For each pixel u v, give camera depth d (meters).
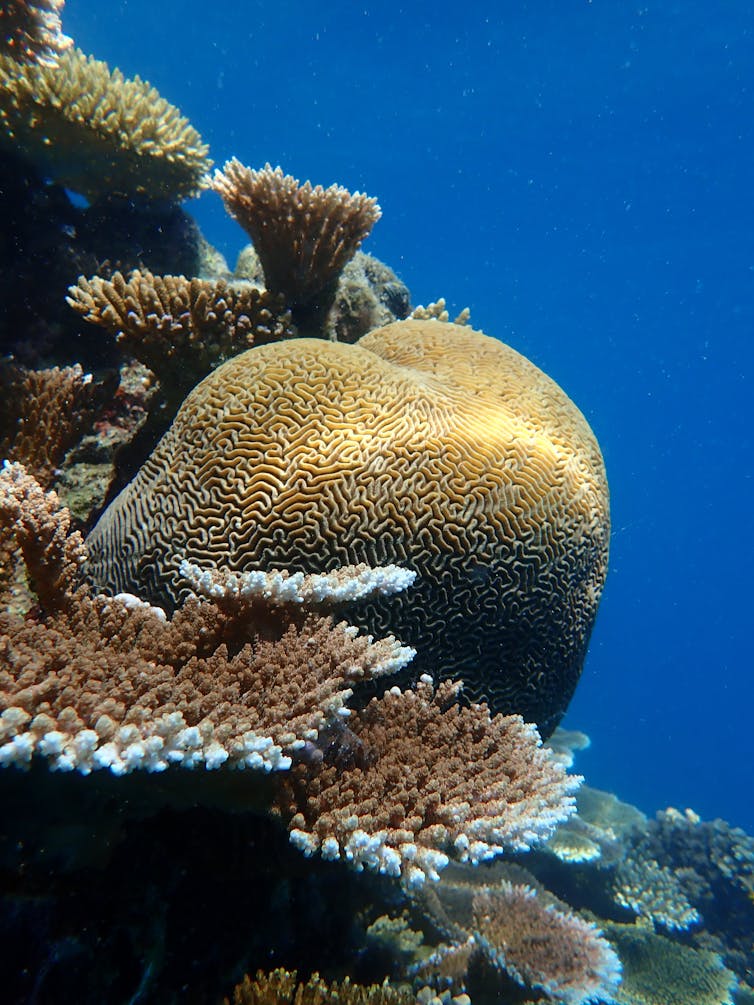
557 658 0.75
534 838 0.51
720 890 1.55
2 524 0.58
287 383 0.72
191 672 0.49
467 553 0.69
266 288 0.95
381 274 1.36
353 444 0.69
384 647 0.56
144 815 0.48
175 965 0.47
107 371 1.01
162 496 0.69
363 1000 0.49
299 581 0.57
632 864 1.49
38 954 0.41
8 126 1.04
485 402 0.78
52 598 0.55
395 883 0.59
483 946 0.69
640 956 1.28
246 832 0.50
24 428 0.81
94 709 0.41
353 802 0.49
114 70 1.21
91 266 1.09
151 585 0.67
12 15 0.95
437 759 0.56
